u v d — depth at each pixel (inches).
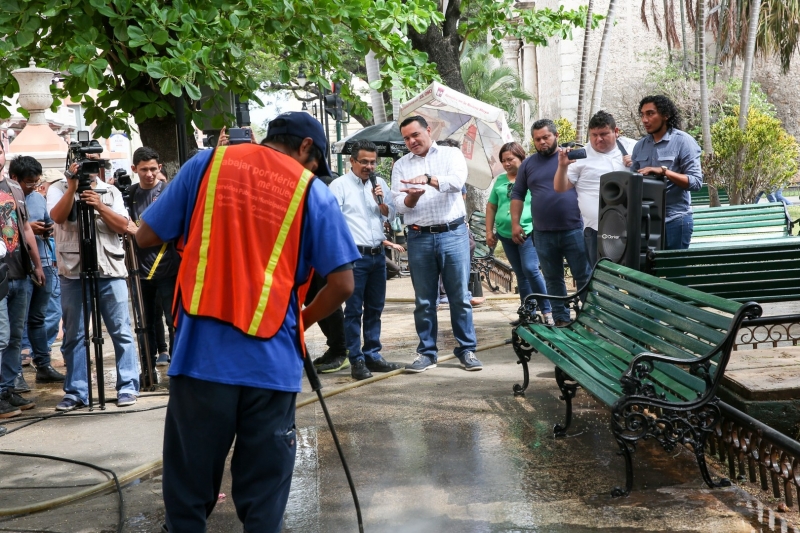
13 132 659.4
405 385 254.1
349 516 155.3
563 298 231.0
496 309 394.9
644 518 146.8
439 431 205.0
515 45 1062.4
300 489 170.7
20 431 224.2
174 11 238.5
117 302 244.4
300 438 205.3
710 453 178.1
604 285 218.2
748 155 497.0
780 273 227.3
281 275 117.7
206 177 119.8
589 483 165.2
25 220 260.4
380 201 268.7
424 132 264.7
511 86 944.9
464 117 417.7
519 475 171.8
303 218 119.3
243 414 118.0
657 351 178.7
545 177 287.6
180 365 116.0
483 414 217.3
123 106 271.1
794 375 173.6
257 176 118.9
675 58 997.8
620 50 1008.9
